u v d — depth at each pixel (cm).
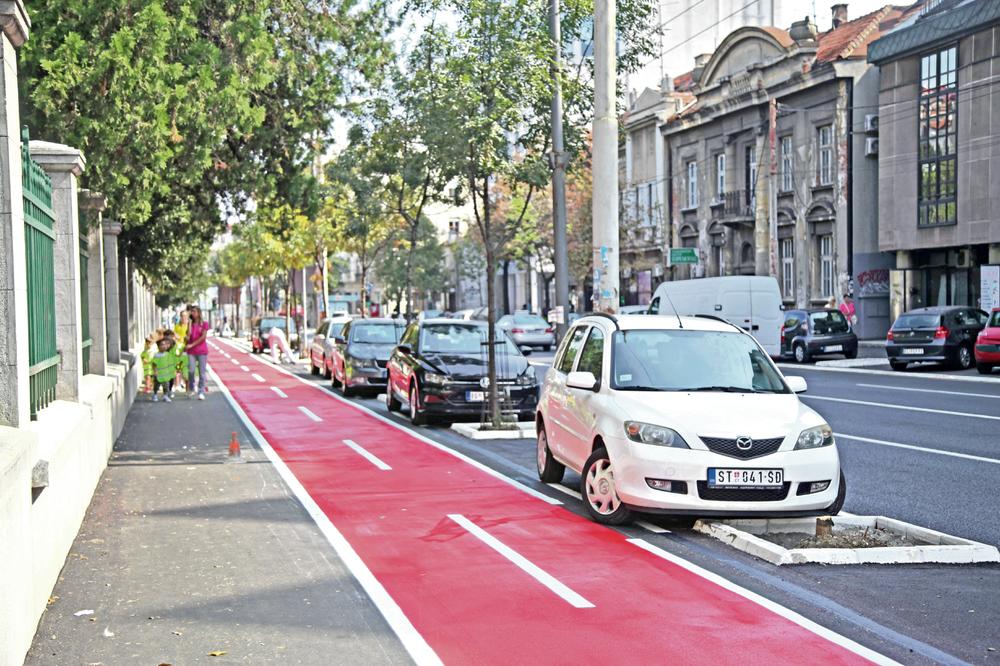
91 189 1509
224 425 1812
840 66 4147
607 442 902
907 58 3794
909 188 3809
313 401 2339
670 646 578
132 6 1442
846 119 4175
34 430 757
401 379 1939
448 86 1647
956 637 593
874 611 645
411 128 1948
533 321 4922
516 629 612
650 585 708
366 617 640
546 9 1780
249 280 8219
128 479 1195
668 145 5647
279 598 684
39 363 872
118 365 1839
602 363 991
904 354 2853
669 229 5659
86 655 570
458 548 827
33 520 620
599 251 1568
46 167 1093
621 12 1919
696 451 849
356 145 2194
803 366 3281
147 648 582
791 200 4541
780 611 645
